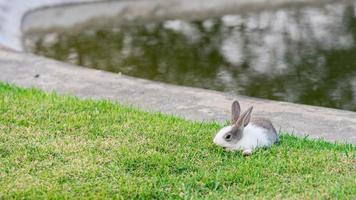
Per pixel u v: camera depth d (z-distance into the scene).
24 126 8.60
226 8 19.08
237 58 14.41
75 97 10.10
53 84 11.18
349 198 6.63
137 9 19.34
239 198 6.76
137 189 6.91
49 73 11.77
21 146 7.92
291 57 14.39
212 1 19.94
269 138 8.16
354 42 15.30
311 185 7.00
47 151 7.79
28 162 7.55
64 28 17.47
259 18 17.81
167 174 7.32
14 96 9.89
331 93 12.11
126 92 10.77
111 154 7.70
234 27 17.05
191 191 6.96
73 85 11.14
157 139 8.19
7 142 8.05
